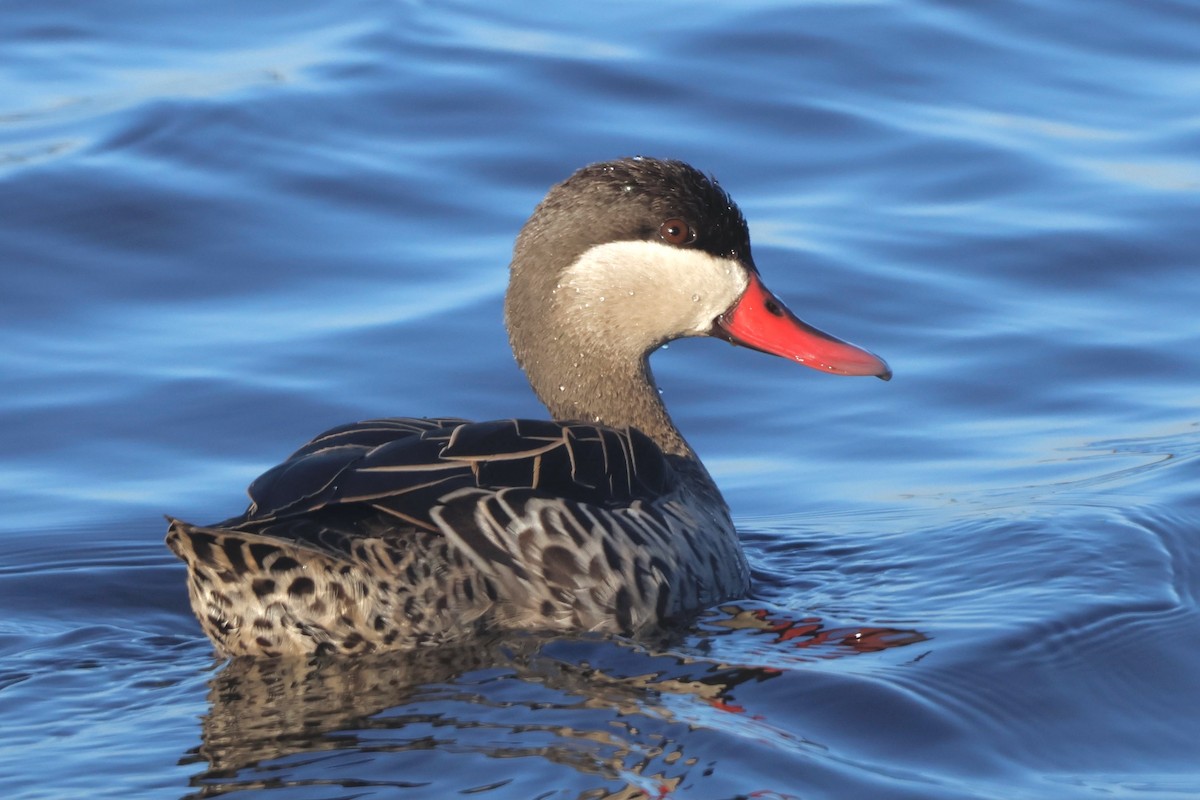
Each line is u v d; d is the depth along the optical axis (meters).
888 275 16.39
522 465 10.02
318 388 14.45
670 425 12.05
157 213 16.92
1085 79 20.17
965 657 9.94
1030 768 8.88
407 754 8.62
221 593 9.38
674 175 11.83
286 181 17.55
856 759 8.75
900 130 18.86
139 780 8.48
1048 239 17.02
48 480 13.11
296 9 21.48
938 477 13.45
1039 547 11.75
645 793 8.26
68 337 15.09
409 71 19.61
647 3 21.64
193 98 18.86
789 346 11.98
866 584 11.38
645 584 10.16
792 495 13.28
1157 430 14.01
